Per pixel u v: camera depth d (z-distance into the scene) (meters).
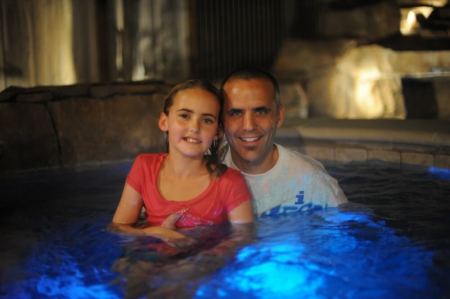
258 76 2.72
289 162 2.90
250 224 2.77
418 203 3.34
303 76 8.83
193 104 2.64
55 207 3.51
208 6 9.46
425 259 2.30
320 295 1.95
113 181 4.41
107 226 2.92
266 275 2.13
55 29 9.24
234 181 2.76
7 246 2.65
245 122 2.69
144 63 9.85
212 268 2.21
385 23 9.39
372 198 3.50
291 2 9.98
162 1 9.52
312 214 2.94
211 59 9.56
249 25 9.76
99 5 9.67
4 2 8.68
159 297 1.96
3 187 4.21
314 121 6.13
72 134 5.19
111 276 2.18
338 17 9.52
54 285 2.13
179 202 2.76
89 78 9.70
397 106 8.38
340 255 2.35
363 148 5.07
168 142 2.82
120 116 5.45
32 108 5.05
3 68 8.72
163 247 2.45
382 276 2.12
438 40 9.18
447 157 4.48
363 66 8.74
